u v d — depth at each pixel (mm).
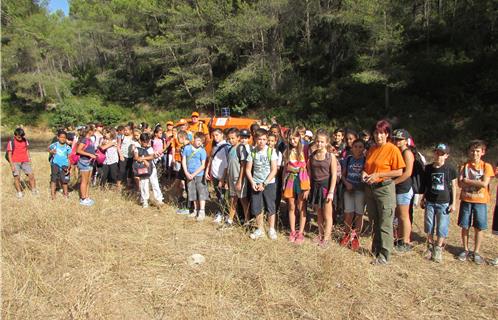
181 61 28906
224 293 3984
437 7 22812
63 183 7797
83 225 5812
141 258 4668
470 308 3828
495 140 14852
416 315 3680
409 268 4691
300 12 24750
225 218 6305
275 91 25500
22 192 8062
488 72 18641
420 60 21062
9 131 30844
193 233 5730
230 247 5129
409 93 21109
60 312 3648
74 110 29406
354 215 5707
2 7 31359
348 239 5324
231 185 5941
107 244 5000
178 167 8055
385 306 3818
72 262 4637
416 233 6012
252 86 25531
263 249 5043
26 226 5688
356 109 21688
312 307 3760
